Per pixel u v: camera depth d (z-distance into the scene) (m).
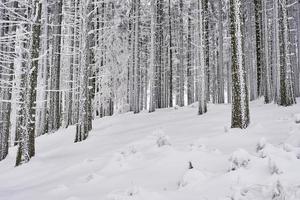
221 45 30.17
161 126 16.94
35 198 8.03
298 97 25.98
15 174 12.48
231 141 9.77
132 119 23.25
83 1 18.83
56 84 27.23
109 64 30.14
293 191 4.91
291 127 9.83
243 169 6.35
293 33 27.72
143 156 9.31
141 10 34.12
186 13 34.75
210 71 36.91
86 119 18.36
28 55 14.50
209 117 17.53
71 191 7.85
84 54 18.55
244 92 11.78
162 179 7.29
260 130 10.63
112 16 29.86
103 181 8.02
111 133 18.56
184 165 7.86
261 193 5.36
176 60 38.97
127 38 31.70
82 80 18.42
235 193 5.39
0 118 21.25
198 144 9.59
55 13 27.41
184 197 5.93
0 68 21.52
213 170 7.18
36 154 16.53
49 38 25.94
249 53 30.22
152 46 26.42
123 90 32.84
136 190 6.21
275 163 6.00
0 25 19.50
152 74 26.41
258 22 27.20
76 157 12.78
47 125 27.81
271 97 25.33
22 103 15.48
